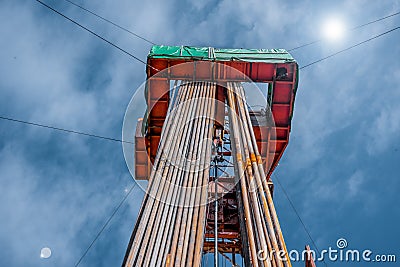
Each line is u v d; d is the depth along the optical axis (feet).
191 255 30.68
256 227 34.63
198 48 60.08
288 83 57.82
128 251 31.99
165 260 30.53
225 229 48.65
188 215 34.17
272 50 60.44
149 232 32.76
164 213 34.40
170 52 58.23
